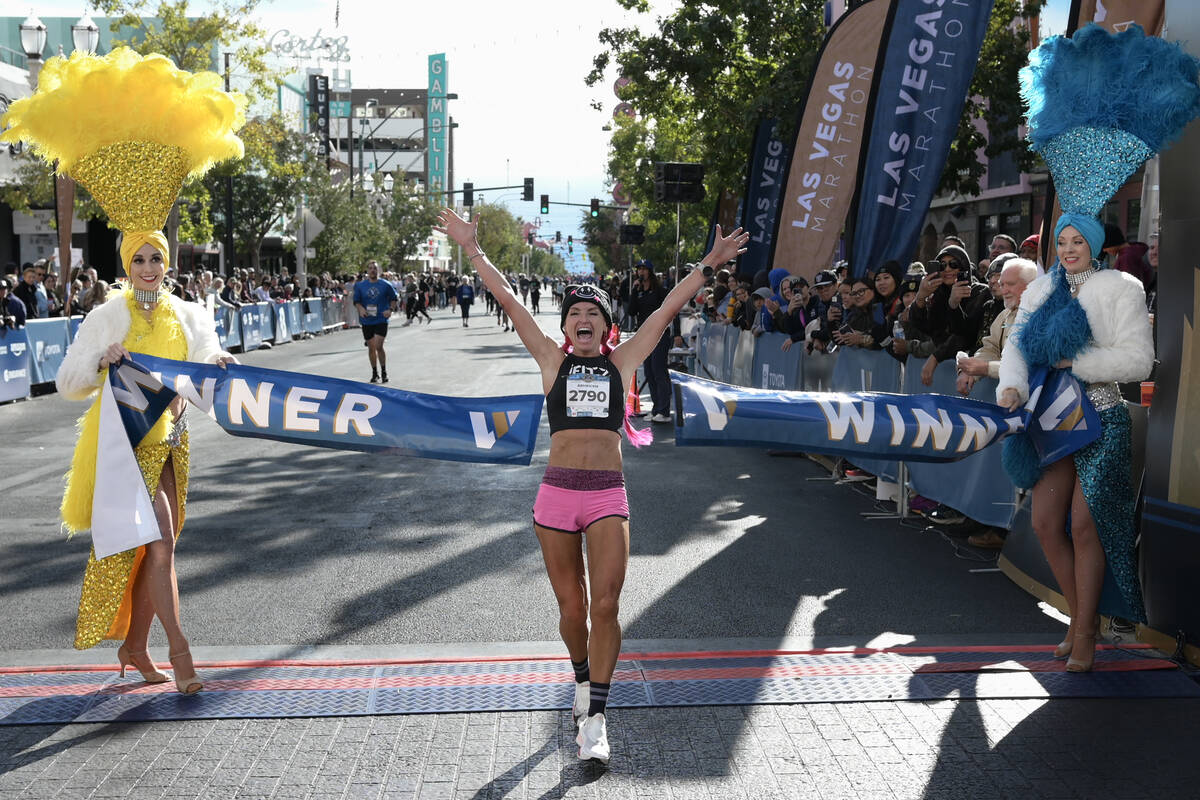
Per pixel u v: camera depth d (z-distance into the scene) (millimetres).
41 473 10039
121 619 4809
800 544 7363
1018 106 19891
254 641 5371
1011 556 6285
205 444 11812
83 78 4648
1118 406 4891
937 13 10484
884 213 10766
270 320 28562
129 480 4547
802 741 4164
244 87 35719
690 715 4410
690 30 22688
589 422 4117
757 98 20266
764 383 12695
